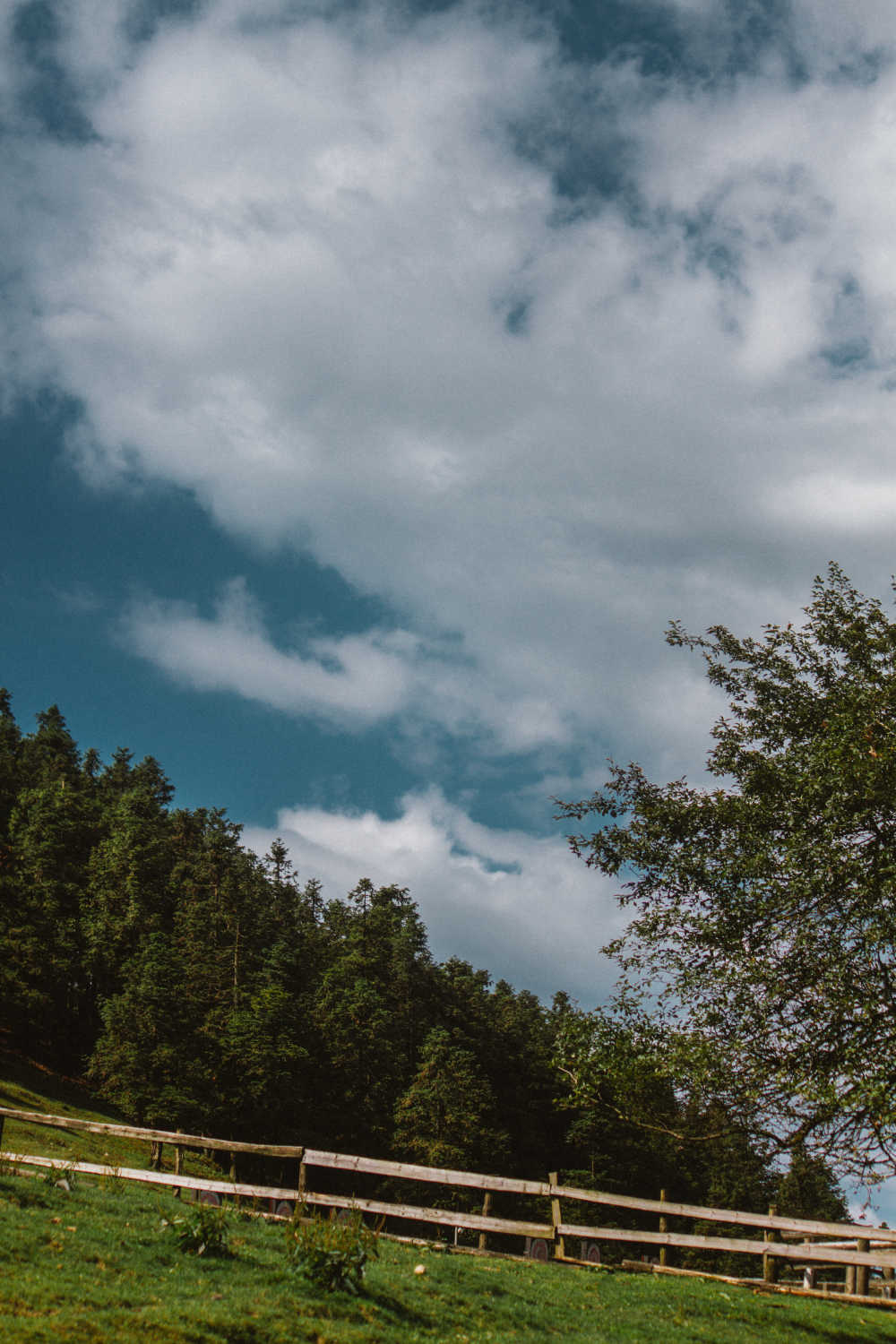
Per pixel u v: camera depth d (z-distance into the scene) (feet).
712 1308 49.47
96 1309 32.14
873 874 47.73
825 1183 52.60
